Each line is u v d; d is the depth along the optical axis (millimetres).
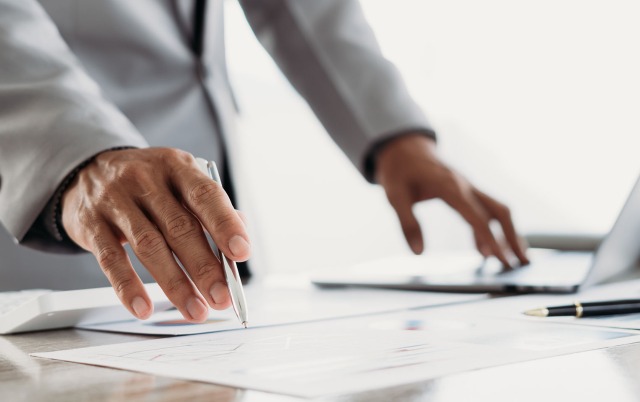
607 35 2350
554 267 844
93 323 567
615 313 508
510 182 2648
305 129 2852
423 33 2834
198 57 1090
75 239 544
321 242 2920
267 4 1095
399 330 456
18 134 579
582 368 328
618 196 1467
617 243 708
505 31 2672
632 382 299
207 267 447
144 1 1027
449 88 2840
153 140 1027
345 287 813
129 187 497
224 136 1115
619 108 2307
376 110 1008
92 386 319
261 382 306
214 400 281
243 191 1133
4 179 592
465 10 2770
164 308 600
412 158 977
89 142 553
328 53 1060
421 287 749
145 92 1026
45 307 526
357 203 2936
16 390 316
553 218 2488
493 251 900
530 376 313
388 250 2969
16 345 472
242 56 2691
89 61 973
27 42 640
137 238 469
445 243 2969
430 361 344
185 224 464
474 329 451
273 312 576
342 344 400
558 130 2496
